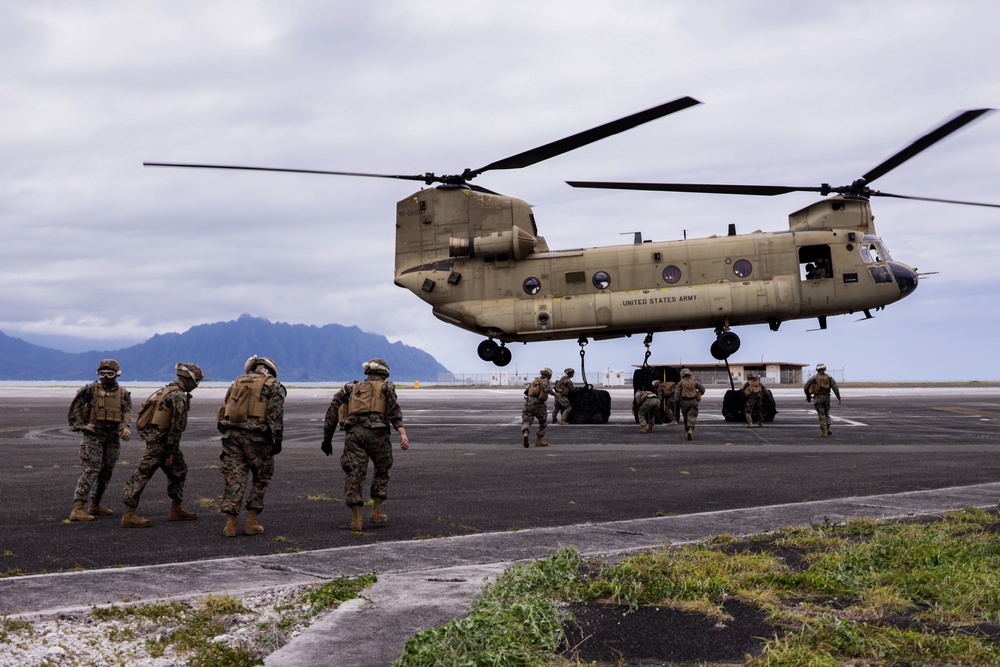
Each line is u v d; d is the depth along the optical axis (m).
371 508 9.48
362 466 8.14
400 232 26.17
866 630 4.24
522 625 4.19
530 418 17.73
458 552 6.63
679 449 16.92
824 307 24.20
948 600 4.82
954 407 36.25
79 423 9.04
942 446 17.33
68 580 5.77
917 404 39.78
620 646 4.15
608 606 4.89
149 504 9.98
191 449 17.44
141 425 8.51
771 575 5.40
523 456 15.74
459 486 11.39
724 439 19.28
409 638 4.30
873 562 5.77
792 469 13.06
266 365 8.21
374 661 3.95
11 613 4.93
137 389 87.75
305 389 86.81
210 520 8.78
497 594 4.94
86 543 7.46
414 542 7.04
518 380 110.56
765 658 3.84
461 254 25.03
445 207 25.70
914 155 22.33
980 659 3.88
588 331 24.81
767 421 24.42
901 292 24.23
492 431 22.38
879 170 23.41
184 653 4.55
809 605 4.84
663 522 7.94
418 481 11.98
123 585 5.63
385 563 6.25
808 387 19.88
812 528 7.38
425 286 25.50
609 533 7.39
